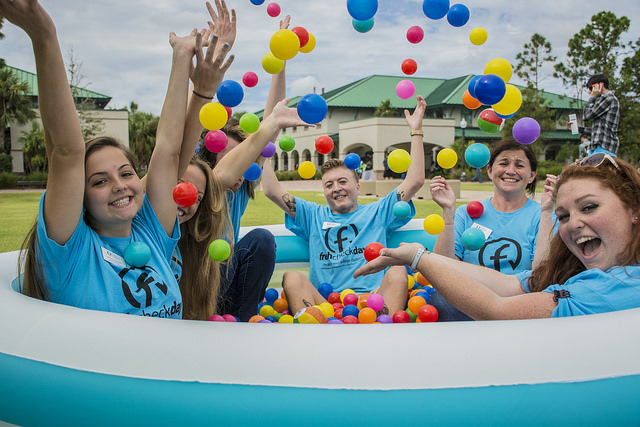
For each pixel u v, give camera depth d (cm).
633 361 117
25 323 133
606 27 2933
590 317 129
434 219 210
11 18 127
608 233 145
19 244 575
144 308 163
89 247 159
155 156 176
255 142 216
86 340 125
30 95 3048
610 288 142
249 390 112
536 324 126
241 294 269
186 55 175
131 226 176
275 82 281
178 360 118
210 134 196
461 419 109
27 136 2867
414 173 307
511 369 113
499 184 275
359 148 3394
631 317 128
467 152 218
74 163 147
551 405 110
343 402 110
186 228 208
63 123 140
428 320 233
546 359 115
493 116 223
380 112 3734
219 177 212
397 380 111
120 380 117
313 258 327
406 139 2903
